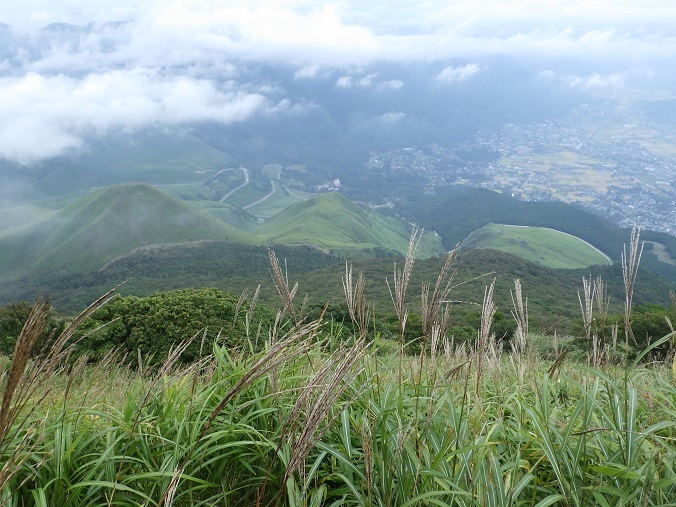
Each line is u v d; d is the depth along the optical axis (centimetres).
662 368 525
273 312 2211
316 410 240
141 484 320
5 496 271
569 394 480
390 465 302
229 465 350
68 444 313
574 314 5194
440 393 387
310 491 291
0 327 1980
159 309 2023
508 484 287
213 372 429
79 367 381
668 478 261
